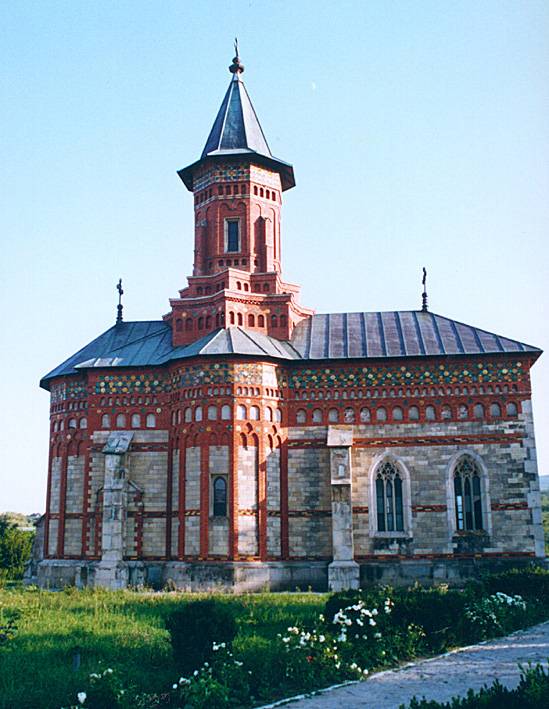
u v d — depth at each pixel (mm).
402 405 45625
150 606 33312
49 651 23625
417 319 50312
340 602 25406
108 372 47562
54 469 49594
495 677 20625
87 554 46031
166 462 45938
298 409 46156
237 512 42906
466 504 44469
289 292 50969
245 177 52781
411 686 20047
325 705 18375
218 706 18531
